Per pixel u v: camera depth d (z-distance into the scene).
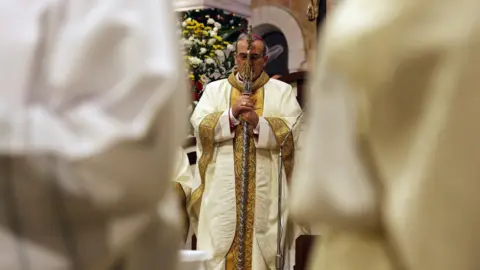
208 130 5.86
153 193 1.46
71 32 1.44
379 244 1.45
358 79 1.41
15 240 1.40
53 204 1.41
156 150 1.43
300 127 5.89
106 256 1.47
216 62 6.59
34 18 1.45
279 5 11.27
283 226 5.79
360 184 1.42
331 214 1.44
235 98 6.09
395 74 1.37
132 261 1.61
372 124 1.40
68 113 1.41
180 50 1.57
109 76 1.43
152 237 1.64
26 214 1.41
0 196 1.40
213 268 5.80
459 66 1.31
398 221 1.33
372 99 1.40
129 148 1.40
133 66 1.42
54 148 1.37
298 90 6.43
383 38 1.39
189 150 6.48
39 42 1.44
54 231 1.42
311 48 11.00
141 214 1.48
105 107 1.41
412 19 1.37
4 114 1.40
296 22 11.09
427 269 1.31
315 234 5.34
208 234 5.87
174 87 1.42
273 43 11.29
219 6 9.15
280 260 5.08
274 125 5.81
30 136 1.38
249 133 5.82
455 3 1.36
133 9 1.46
